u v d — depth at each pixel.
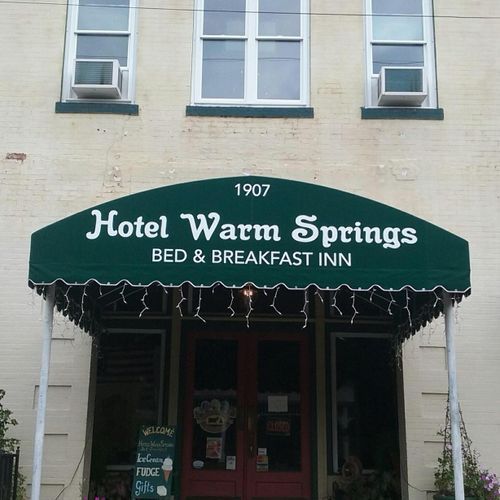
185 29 9.56
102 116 9.17
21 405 8.27
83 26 9.63
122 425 9.17
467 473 7.77
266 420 9.39
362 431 9.30
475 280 8.73
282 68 9.66
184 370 9.37
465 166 9.09
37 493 6.48
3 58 9.30
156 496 8.65
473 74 9.41
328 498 9.01
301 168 9.08
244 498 9.12
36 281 6.52
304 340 9.60
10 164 8.95
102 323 9.19
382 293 8.38
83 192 8.92
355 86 9.37
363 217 6.73
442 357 8.57
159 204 6.73
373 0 9.74
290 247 6.67
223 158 9.09
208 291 9.54
